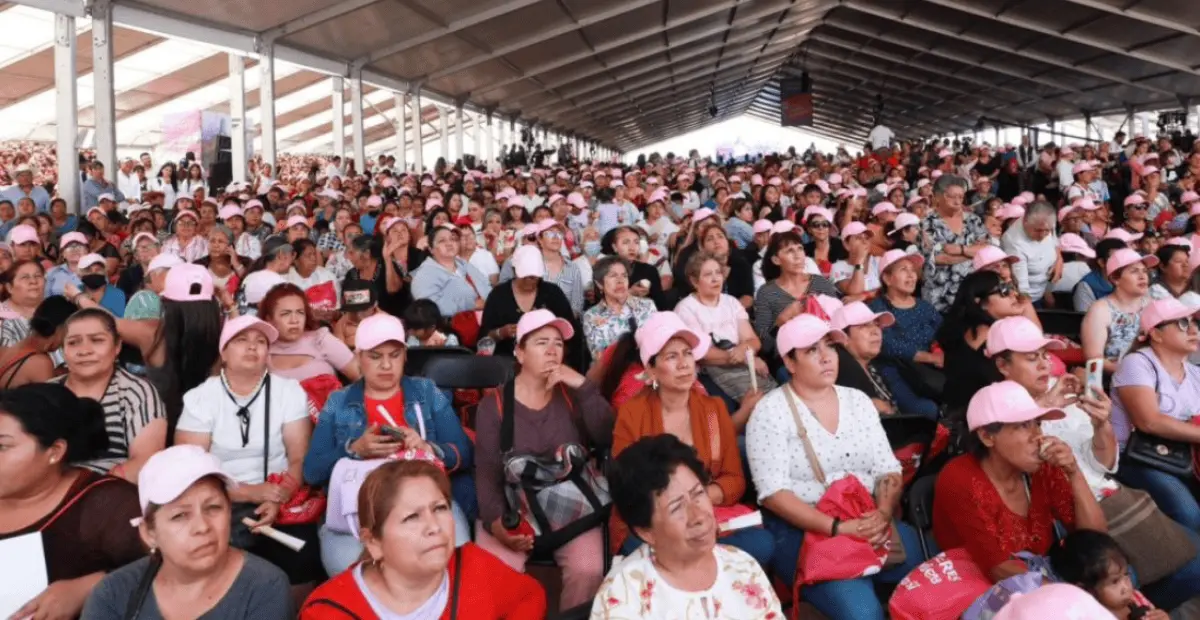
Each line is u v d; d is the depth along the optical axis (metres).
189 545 2.31
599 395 3.63
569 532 3.28
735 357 4.73
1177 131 20.94
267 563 2.52
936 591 2.98
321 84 22.77
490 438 3.48
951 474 3.14
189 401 3.46
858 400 3.47
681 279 6.55
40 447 2.63
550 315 3.50
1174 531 3.28
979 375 4.26
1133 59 21.14
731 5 21.34
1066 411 3.52
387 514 2.28
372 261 6.87
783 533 3.36
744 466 3.92
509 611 2.54
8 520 2.69
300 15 13.91
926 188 11.55
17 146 19.95
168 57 17.75
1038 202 6.49
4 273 5.80
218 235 6.67
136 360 4.17
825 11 25.77
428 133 32.75
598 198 14.00
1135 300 4.89
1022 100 30.44
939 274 6.61
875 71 32.75
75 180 10.43
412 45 17.12
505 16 17.14
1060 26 19.84
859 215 9.81
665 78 32.62
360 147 17.94
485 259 7.82
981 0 19.72
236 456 3.45
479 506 3.43
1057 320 5.90
